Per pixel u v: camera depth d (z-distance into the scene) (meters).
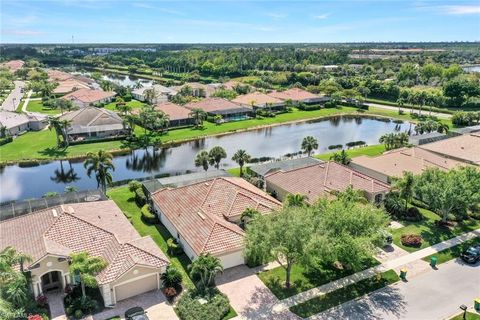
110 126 106.75
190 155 93.69
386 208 57.75
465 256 44.81
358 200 49.59
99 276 37.44
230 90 165.50
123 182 74.94
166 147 100.56
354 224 40.78
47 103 147.62
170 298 38.72
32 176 79.94
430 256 46.22
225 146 100.81
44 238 40.25
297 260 37.72
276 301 38.38
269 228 38.34
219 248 43.00
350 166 73.38
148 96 153.75
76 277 39.53
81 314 35.91
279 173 65.12
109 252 40.50
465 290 39.88
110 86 176.38
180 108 123.25
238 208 51.31
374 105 162.88
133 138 101.88
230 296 39.12
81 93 155.12
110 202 53.50
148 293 39.81
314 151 96.50
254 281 41.66
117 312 36.91
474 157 73.81
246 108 133.62
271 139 108.75
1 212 50.44
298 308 37.34
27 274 36.97
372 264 44.59
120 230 45.69
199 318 35.19
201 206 51.28
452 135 93.75
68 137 101.25
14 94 175.38
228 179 60.31
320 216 41.53
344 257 39.00
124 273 37.66
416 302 38.09
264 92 170.38
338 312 36.72
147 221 54.66
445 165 69.19
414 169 67.25
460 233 51.84
